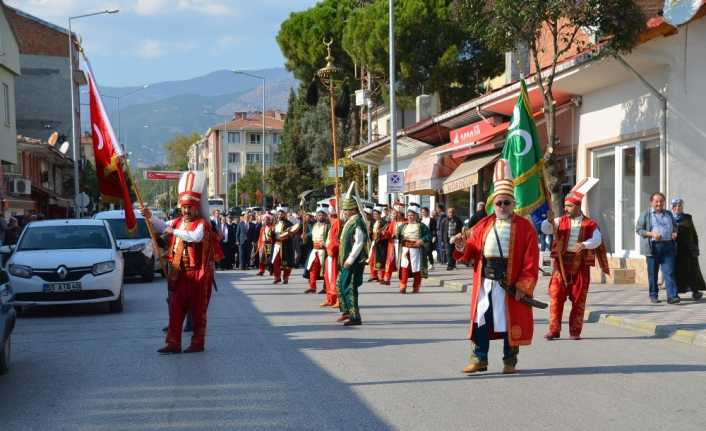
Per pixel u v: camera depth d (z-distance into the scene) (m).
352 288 12.80
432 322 13.20
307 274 18.84
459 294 18.48
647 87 17.39
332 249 15.45
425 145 33.62
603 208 20.17
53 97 58.75
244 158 119.94
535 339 11.23
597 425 6.54
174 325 10.25
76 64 59.97
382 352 10.14
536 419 6.74
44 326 13.24
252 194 86.81
